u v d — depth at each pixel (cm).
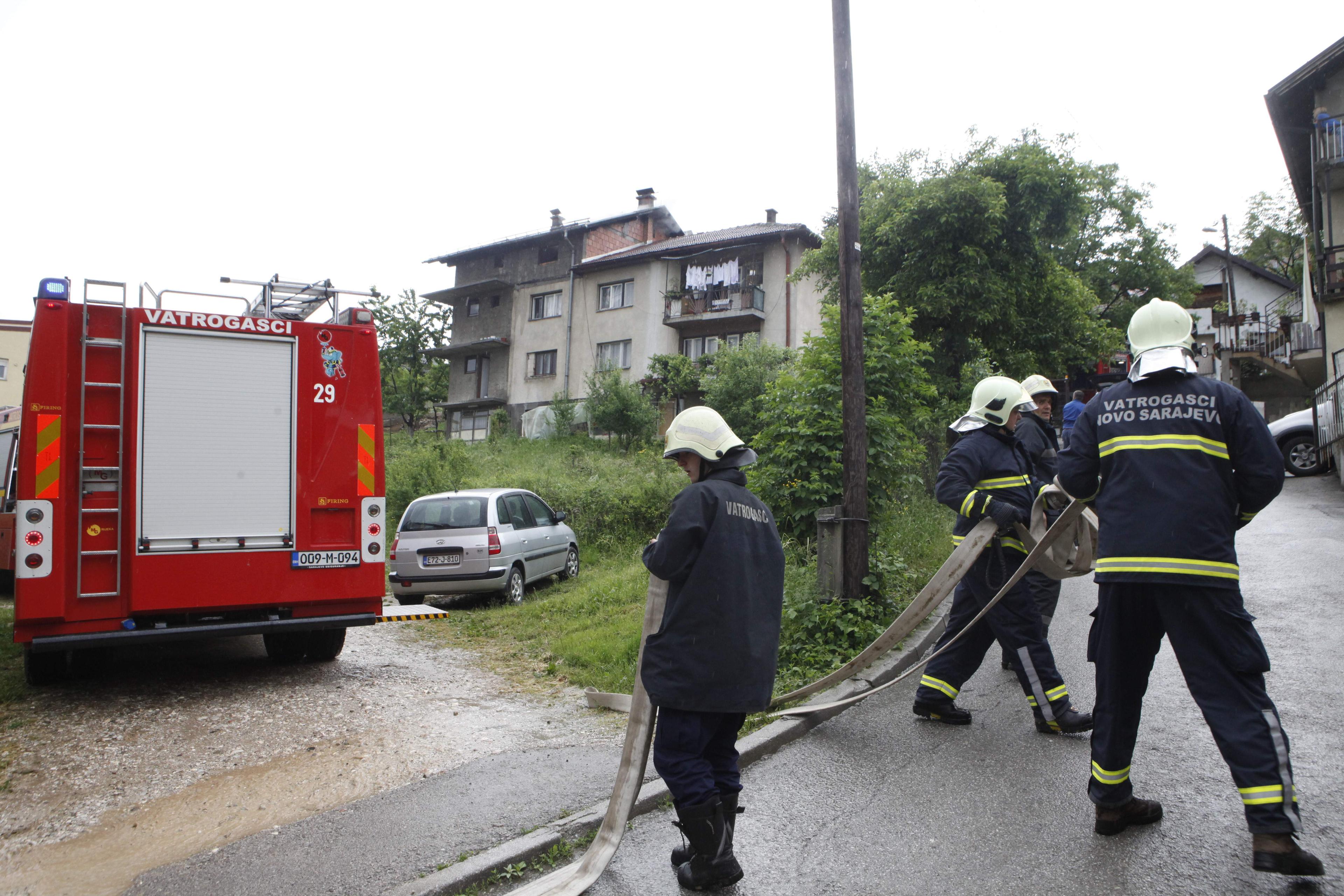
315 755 478
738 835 356
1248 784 281
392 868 330
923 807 372
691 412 331
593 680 646
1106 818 329
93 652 649
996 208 1786
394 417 4534
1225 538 298
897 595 721
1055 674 457
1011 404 472
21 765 466
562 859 340
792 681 589
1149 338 329
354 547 670
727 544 304
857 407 686
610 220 3512
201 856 348
